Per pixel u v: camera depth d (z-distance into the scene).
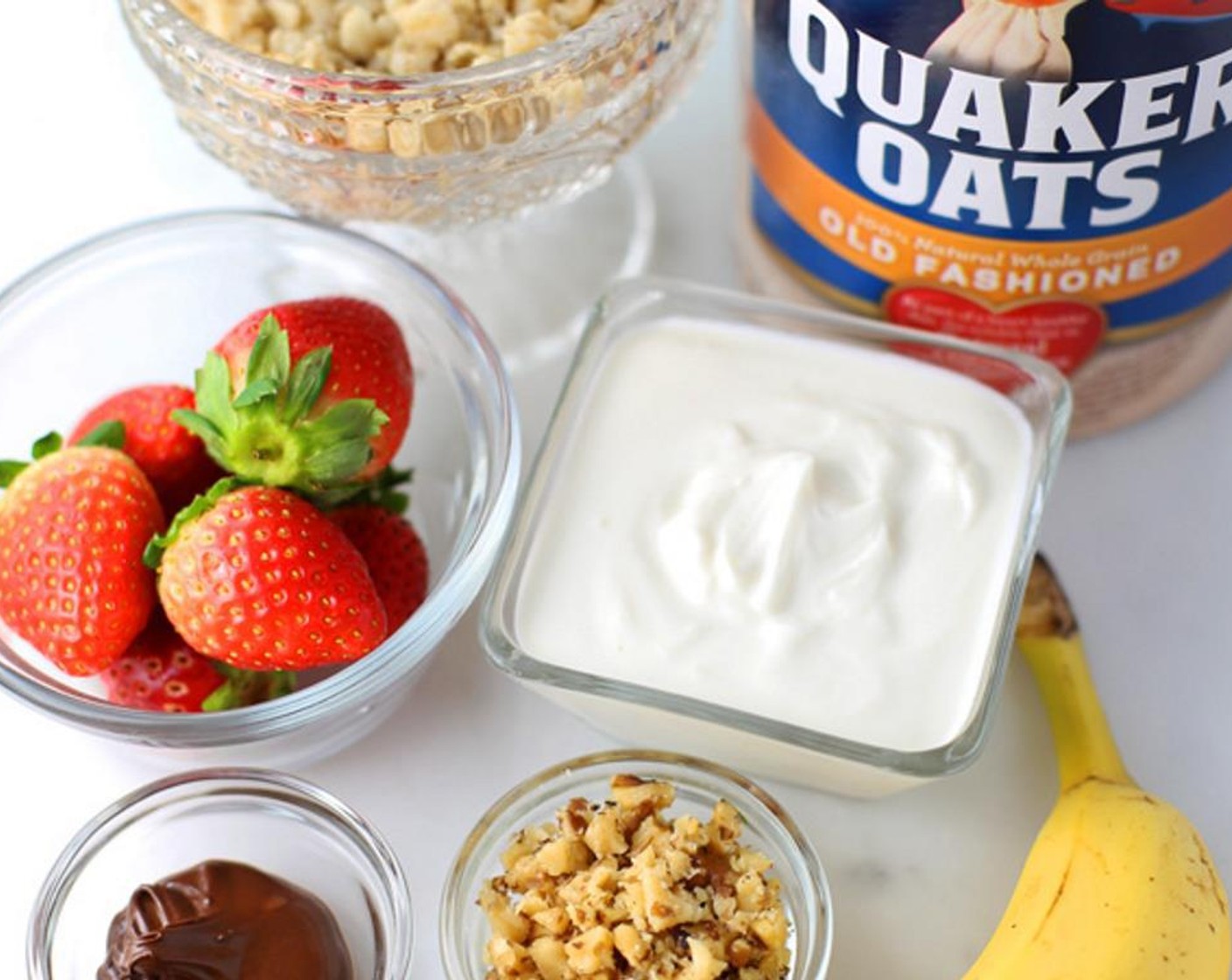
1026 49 0.45
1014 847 0.49
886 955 0.48
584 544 0.48
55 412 0.54
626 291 0.51
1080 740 0.48
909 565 0.48
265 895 0.47
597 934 0.44
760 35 0.49
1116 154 0.47
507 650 0.47
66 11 0.61
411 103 0.48
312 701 0.47
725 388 0.50
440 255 0.58
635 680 0.47
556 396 0.55
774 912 0.45
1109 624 0.51
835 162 0.50
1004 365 0.50
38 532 0.48
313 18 0.50
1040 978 0.44
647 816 0.47
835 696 0.46
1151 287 0.50
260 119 0.50
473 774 0.50
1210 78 0.45
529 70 0.48
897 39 0.46
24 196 0.59
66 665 0.48
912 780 0.46
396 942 0.47
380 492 0.51
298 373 0.47
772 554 0.47
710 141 0.59
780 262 0.54
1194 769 0.49
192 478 0.50
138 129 0.60
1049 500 0.53
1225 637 0.51
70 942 0.48
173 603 0.47
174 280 0.54
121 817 0.48
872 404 0.50
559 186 0.53
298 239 0.53
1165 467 0.53
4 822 0.50
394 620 0.50
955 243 0.50
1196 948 0.44
